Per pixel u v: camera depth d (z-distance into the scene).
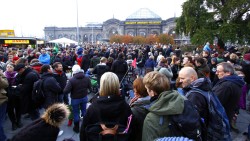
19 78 6.48
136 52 20.81
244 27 25.28
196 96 3.01
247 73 7.84
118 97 2.78
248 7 24.55
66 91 5.98
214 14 26.64
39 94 6.04
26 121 7.05
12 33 31.06
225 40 24.08
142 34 104.62
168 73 6.16
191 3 26.98
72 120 6.84
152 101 2.80
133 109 3.00
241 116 7.68
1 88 5.16
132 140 2.94
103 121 2.68
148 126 2.52
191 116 2.46
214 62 8.55
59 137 5.84
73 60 16.27
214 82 7.80
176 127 2.43
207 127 3.00
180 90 3.91
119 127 2.68
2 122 5.29
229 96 3.95
